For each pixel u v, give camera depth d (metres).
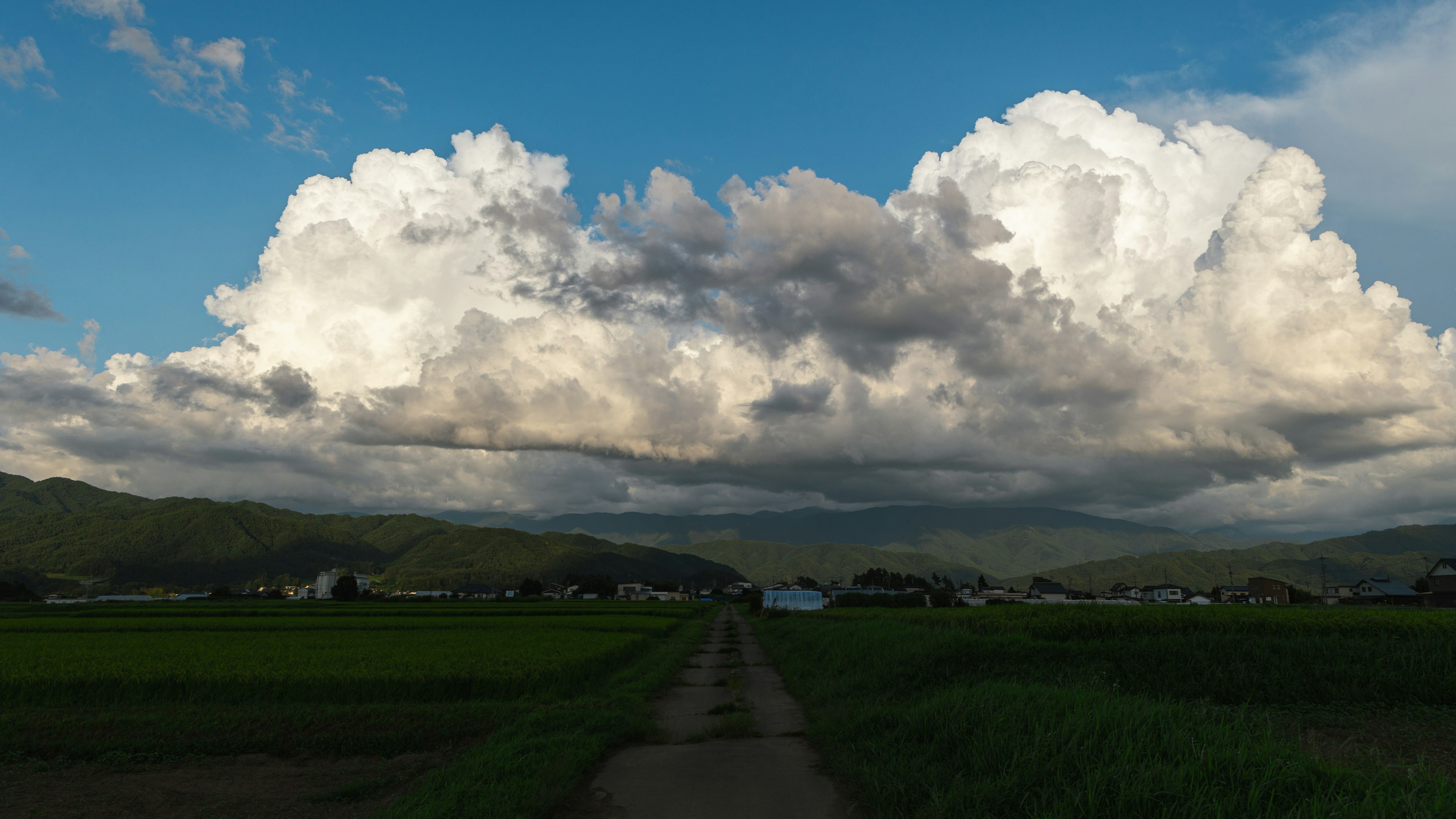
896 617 42.34
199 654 27.88
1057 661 19.45
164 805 12.20
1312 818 7.23
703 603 173.50
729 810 10.16
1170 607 29.73
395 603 124.12
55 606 105.25
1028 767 9.19
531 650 29.34
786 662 31.22
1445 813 7.14
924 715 12.47
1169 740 9.38
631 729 15.55
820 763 12.72
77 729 16.53
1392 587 98.38
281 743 15.54
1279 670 16.75
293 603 124.19
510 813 9.59
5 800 12.51
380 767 14.34
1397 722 13.75
